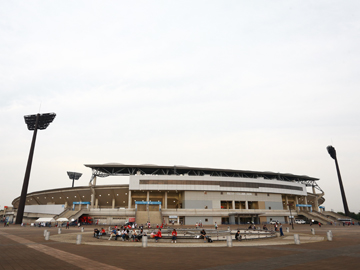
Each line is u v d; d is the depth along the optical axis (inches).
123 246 927.0
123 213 3102.9
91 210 3117.6
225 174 3954.2
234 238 1252.5
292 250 774.5
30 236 1323.8
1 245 916.0
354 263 538.9
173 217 3144.7
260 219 3486.7
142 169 3722.9
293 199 4276.6
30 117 3814.0
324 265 518.3
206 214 3218.5
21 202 3253.0
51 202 4106.8
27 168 3459.6
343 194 5007.4
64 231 1779.0
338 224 3294.8
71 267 511.2
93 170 3767.2
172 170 3774.6
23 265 533.3
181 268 497.7
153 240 1130.0
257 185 3629.4
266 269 481.1
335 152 5369.1
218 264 540.1
